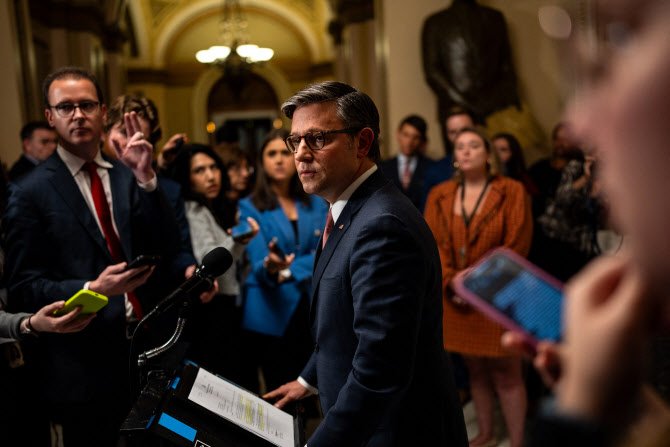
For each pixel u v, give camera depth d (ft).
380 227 4.29
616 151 0.86
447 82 17.74
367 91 28.40
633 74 0.83
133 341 5.06
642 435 1.12
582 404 1.14
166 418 4.29
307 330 9.75
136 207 7.14
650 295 1.09
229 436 4.42
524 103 17.75
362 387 4.04
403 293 4.13
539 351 1.57
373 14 27.86
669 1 0.81
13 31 16.90
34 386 6.64
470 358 10.09
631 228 0.88
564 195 10.44
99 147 7.26
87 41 30.55
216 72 51.39
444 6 19.08
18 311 6.53
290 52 52.19
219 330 9.06
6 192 8.23
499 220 9.60
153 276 7.27
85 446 6.59
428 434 4.62
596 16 0.87
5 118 15.97
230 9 50.31
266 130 52.85
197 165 10.00
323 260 4.78
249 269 10.75
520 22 18.06
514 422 9.41
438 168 14.01
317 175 4.73
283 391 5.58
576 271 10.32
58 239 6.55
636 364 1.10
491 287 2.08
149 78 50.19
